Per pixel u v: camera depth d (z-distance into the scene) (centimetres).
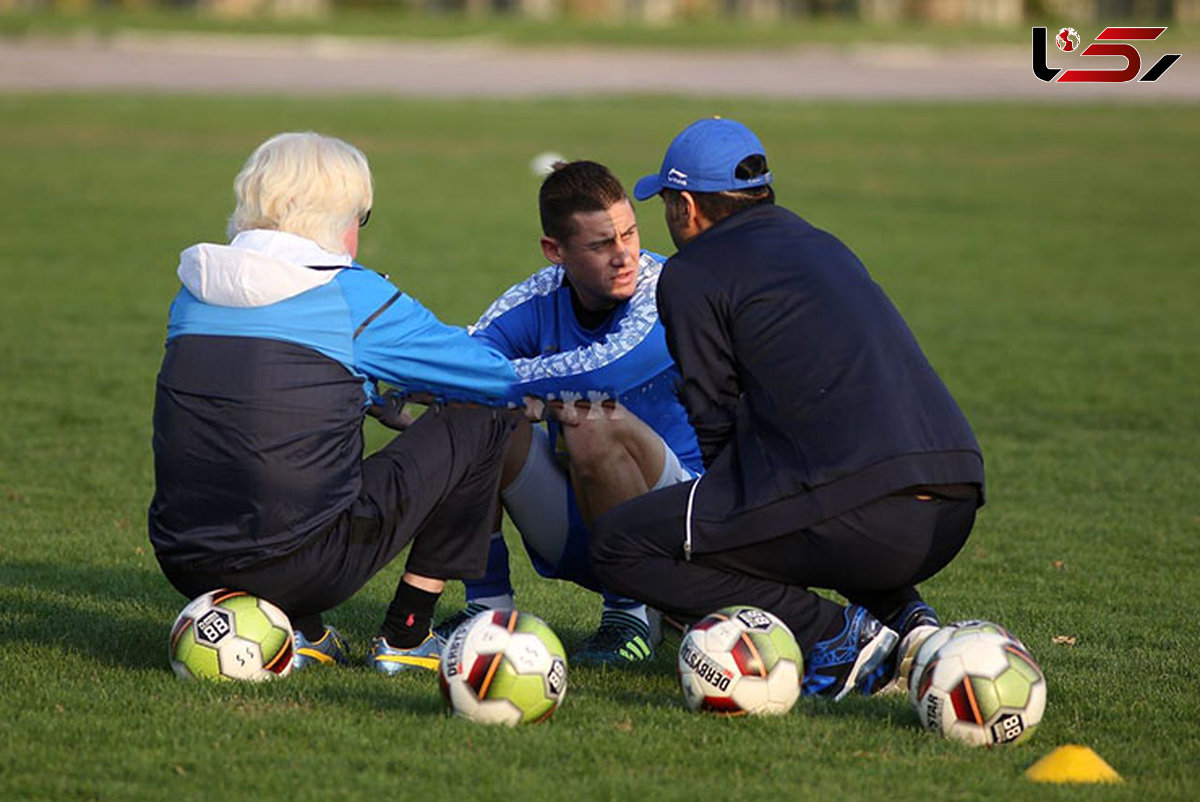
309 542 1659
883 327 1641
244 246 1669
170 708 1589
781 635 1628
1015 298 5378
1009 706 1541
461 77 14412
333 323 1653
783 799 1373
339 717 1573
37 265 5556
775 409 1634
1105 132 11206
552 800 1358
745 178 1722
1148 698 1762
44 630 1945
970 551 2595
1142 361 4369
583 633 2100
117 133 9838
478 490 1766
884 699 1720
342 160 1720
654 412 1978
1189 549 2617
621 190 1850
